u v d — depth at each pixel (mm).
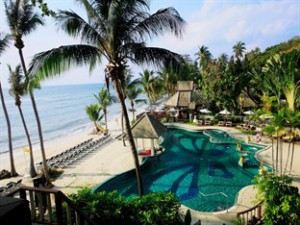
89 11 9312
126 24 9695
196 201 12727
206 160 19641
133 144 11109
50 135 38531
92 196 7297
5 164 22172
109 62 10156
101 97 32406
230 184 14844
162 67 10250
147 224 6863
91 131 37844
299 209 7441
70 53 9023
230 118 32500
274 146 20469
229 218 10031
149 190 14609
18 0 13109
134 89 33125
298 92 16172
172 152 22312
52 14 6230
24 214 3611
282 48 48531
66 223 5945
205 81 36250
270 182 8430
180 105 37219
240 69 32656
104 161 19281
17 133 40812
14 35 13609
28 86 9109
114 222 6867
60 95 143500
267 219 7922
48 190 4750
